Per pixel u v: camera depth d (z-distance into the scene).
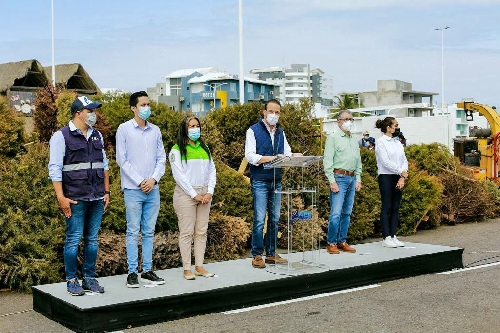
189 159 7.50
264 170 8.14
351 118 9.21
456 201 15.46
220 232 10.39
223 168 11.92
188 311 6.79
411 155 16.62
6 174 8.88
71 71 25.97
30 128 16.23
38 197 8.73
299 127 13.57
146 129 7.26
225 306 7.09
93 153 6.73
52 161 6.52
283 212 11.48
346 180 9.23
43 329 6.36
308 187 11.91
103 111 12.20
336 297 7.70
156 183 7.32
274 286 7.52
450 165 16.25
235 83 79.06
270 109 8.09
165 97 81.94
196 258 7.72
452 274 9.17
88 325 6.10
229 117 14.06
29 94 24.00
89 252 6.86
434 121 30.75
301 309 7.11
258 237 8.26
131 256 7.16
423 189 13.60
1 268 8.21
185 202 7.48
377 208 12.72
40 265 8.23
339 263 8.51
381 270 8.63
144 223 7.29
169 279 7.54
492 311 6.97
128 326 6.35
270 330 6.27
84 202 6.63
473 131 22.48
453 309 7.06
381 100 92.00
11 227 8.30
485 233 13.79
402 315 6.81
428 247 9.88
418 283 8.52
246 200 11.38
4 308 7.32
